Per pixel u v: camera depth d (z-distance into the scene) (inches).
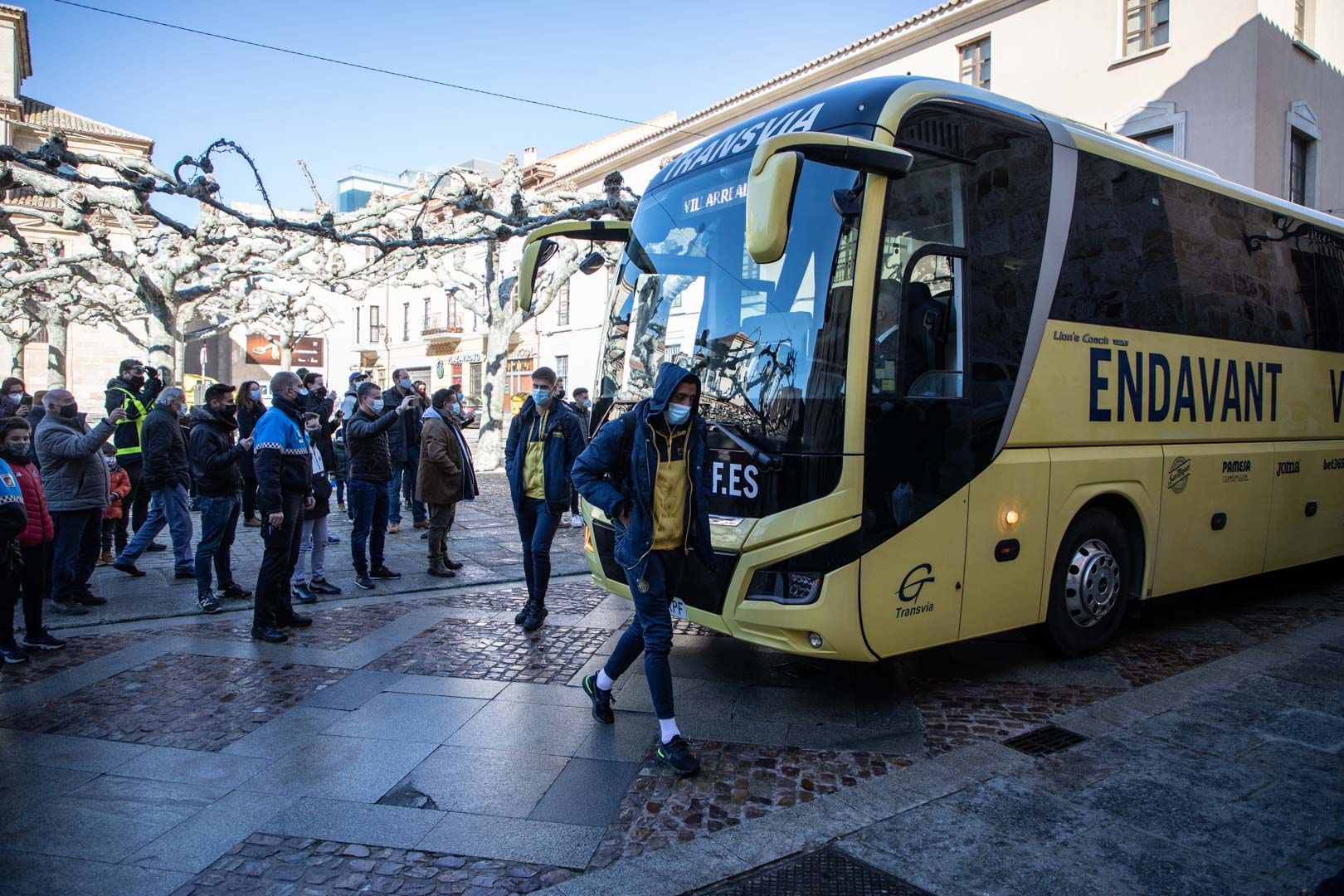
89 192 520.1
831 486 167.0
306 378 499.5
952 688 202.1
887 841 131.6
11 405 330.3
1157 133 672.4
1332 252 309.1
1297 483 283.3
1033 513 199.0
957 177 186.1
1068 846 129.9
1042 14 733.3
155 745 167.2
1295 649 230.2
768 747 167.6
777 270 179.8
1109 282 217.6
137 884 119.6
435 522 324.2
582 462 160.4
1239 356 259.4
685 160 217.8
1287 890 118.6
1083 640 218.8
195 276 1131.3
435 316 1660.9
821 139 153.9
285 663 218.1
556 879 121.6
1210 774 154.1
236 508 280.7
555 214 418.3
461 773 155.3
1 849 128.5
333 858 127.1
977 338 187.3
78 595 271.0
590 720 180.7
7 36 1596.9
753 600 174.6
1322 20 690.8
